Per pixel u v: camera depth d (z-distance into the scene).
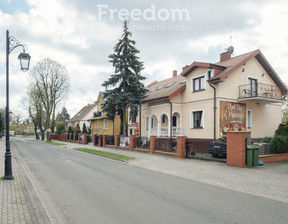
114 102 22.12
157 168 11.27
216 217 4.92
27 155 17.77
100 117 38.62
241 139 11.03
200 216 4.97
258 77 19.91
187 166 11.57
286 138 14.07
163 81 29.53
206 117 18.17
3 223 4.57
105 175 9.55
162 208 5.48
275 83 21.25
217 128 17.14
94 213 5.21
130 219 4.82
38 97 43.47
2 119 56.88
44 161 14.12
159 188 7.39
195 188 7.42
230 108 17.83
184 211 5.28
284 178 8.76
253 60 19.66
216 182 8.26
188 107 20.06
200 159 13.66
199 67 19.06
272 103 21.52
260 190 7.18
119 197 6.39
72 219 4.90
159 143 17.16
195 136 19.12
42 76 41.41
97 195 6.61
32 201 6.14
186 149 14.55
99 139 26.50
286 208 5.55
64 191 7.08
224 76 16.75
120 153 17.59
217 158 13.87
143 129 25.30
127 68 23.09
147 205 5.70
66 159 15.09
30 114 50.00
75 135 38.59
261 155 12.52
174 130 20.17
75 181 8.44
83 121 54.03
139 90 22.59
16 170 10.70
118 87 23.20
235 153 11.27
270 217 4.95
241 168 10.76
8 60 8.75
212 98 17.72
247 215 5.05
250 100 18.34
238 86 18.45
